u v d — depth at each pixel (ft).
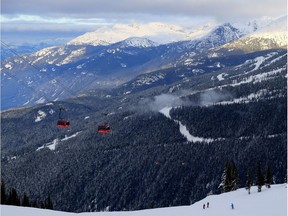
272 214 301.43
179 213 372.58
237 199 424.46
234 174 580.30
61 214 377.30
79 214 386.93
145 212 397.60
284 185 485.56
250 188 495.82
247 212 319.68
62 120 399.65
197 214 351.67
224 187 579.89
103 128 424.05
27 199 576.20
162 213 384.68
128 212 409.28
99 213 393.70
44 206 599.98
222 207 367.04
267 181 498.69
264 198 373.61
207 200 470.80
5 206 393.91
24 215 359.25
